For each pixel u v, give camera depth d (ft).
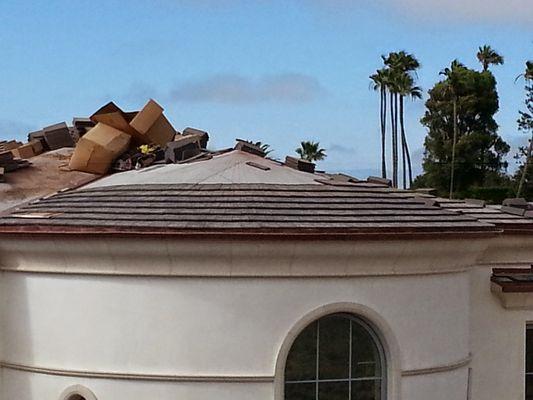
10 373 55.26
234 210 51.98
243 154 65.36
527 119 267.80
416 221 53.26
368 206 55.11
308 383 51.98
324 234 49.62
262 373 50.57
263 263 50.26
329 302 51.39
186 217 50.80
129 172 67.56
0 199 67.72
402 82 270.87
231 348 50.44
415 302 53.72
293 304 50.88
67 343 52.80
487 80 262.26
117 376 51.24
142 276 50.96
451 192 256.32
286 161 66.80
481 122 264.11
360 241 50.55
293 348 51.67
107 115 73.00
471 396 60.95
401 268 52.90
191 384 50.49
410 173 278.87
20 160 74.02
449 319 55.62
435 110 265.54
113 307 51.55
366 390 53.11
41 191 69.26
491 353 61.62
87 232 50.37
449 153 262.67
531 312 62.18
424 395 54.19
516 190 259.19
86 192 59.62
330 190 57.67
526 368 62.90
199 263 50.14
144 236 49.37
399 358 52.95
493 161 267.59
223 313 50.42
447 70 264.93
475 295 61.31
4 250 54.75
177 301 50.60
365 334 53.16
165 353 50.72
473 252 56.08
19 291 54.95
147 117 73.20
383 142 279.49
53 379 53.31
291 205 53.57
